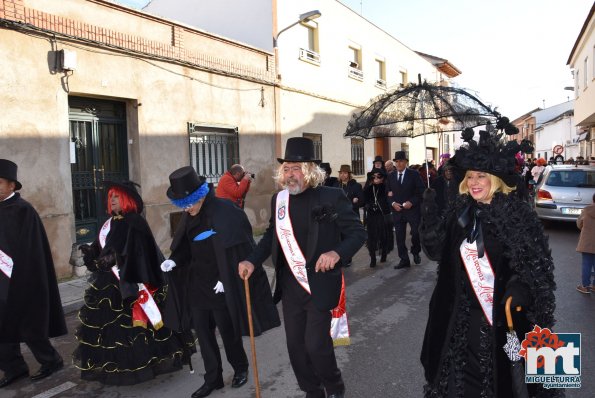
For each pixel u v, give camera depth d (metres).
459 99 6.07
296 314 3.12
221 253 3.53
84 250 3.92
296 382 3.87
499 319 2.22
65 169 7.21
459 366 2.33
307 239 3.08
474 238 2.31
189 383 3.93
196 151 9.84
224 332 3.68
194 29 9.45
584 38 19.58
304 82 13.28
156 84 8.73
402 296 6.23
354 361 4.21
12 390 3.87
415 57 22.31
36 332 3.85
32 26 6.65
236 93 10.68
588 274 6.09
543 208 11.16
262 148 11.57
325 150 14.44
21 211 3.92
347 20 15.64
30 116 6.74
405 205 7.59
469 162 2.29
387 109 6.30
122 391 3.81
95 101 8.12
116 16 8.03
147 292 3.79
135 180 8.59
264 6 12.08
